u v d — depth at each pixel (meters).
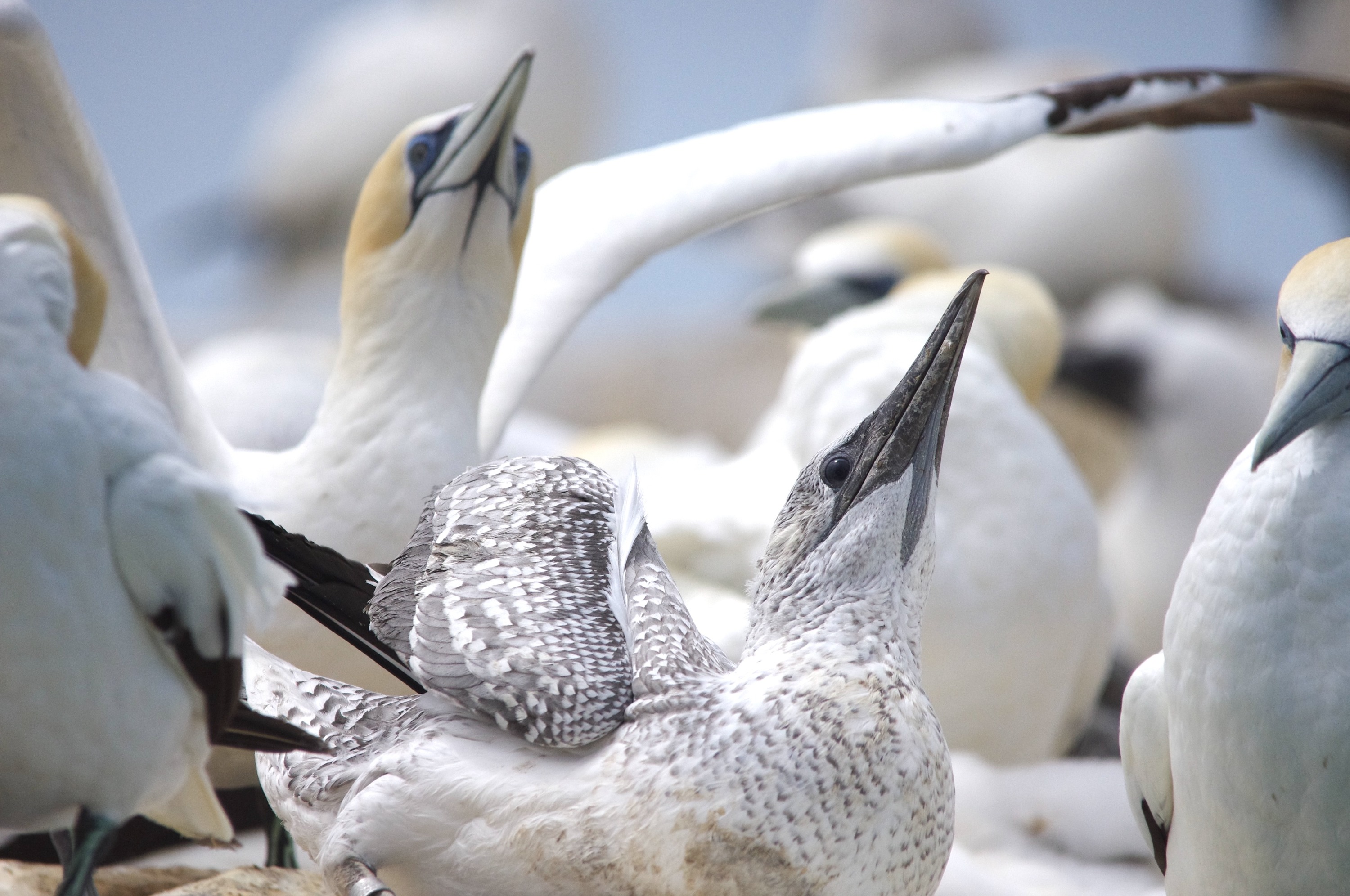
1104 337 23.73
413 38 33.59
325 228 33.34
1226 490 8.79
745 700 8.40
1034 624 13.01
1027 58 36.34
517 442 21.66
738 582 13.80
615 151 36.00
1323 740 8.36
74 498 7.32
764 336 32.78
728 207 13.27
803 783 8.16
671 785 8.18
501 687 8.51
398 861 8.60
